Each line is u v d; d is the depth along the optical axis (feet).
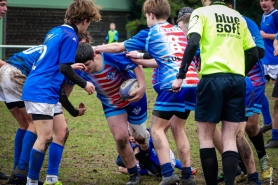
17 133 43.11
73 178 43.93
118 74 40.81
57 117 40.14
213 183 34.71
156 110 39.29
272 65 66.03
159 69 39.65
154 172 43.83
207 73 34.37
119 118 40.96
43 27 205.87
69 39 37.04
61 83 38.06
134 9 216.13
